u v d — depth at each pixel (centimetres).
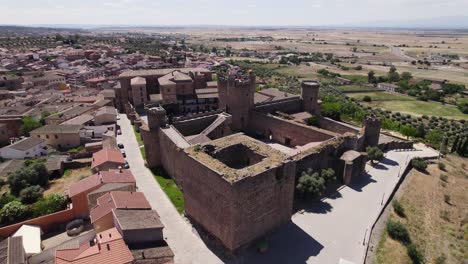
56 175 6806
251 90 9250
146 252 3909
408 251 4541
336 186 6112
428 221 5528
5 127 8744
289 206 4797
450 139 10756
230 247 4128
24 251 4072
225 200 3947
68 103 12306
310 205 5431
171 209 5328
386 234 4825
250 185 3969
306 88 10112
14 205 5000
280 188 4478
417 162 7319
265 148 4906
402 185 6444
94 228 4428
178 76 12644
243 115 9138
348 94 19125
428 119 14375
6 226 4728
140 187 6091
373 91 19975
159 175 6625
